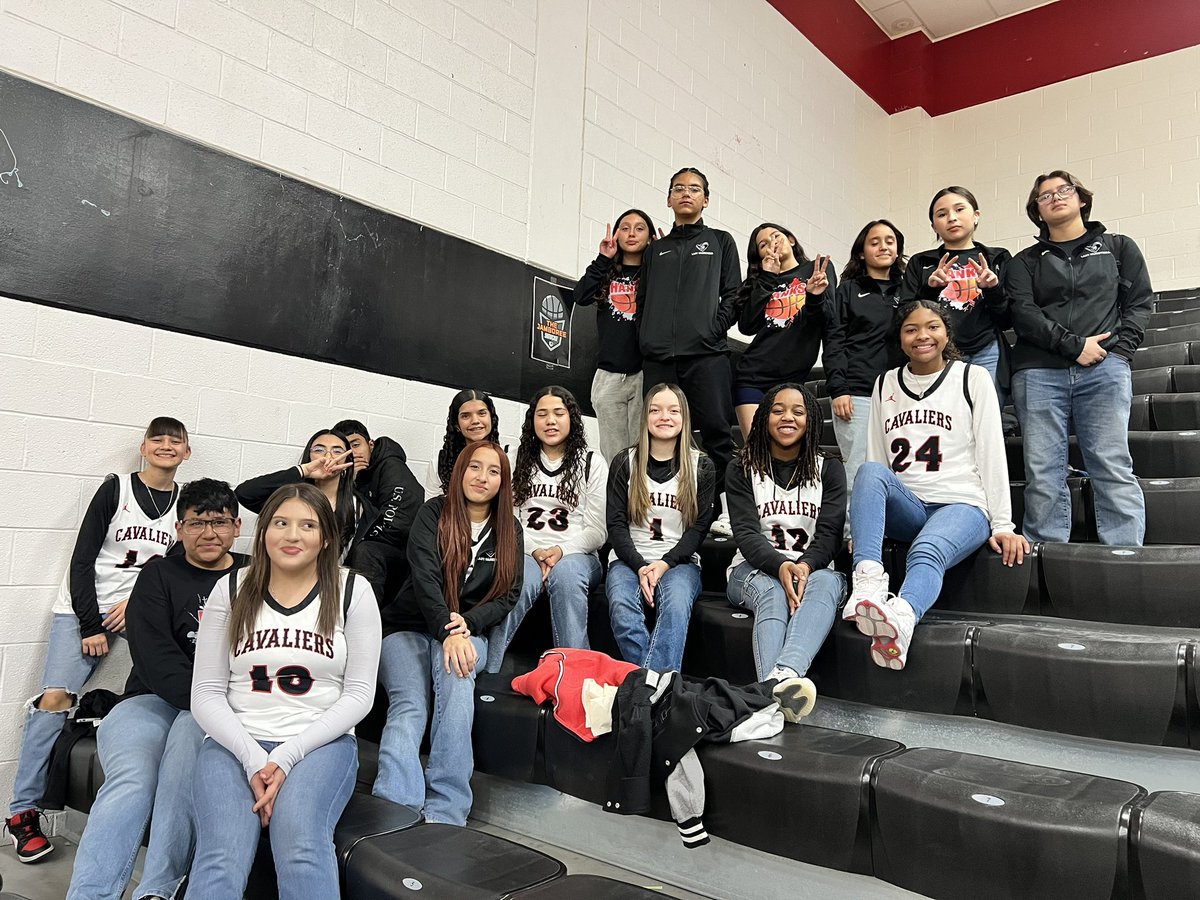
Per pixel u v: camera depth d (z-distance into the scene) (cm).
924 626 199
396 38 352
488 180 384
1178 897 125
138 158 278
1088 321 253
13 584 251
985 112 632
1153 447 273
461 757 209
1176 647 166
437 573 228
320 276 322
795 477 240
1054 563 210
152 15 283
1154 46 569
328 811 172
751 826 169
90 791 218
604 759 189
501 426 383
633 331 350
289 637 187
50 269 258
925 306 234
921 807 149
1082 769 176
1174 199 550
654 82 474
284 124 315
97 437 267
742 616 229
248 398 301
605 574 269
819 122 596
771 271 339
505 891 146
